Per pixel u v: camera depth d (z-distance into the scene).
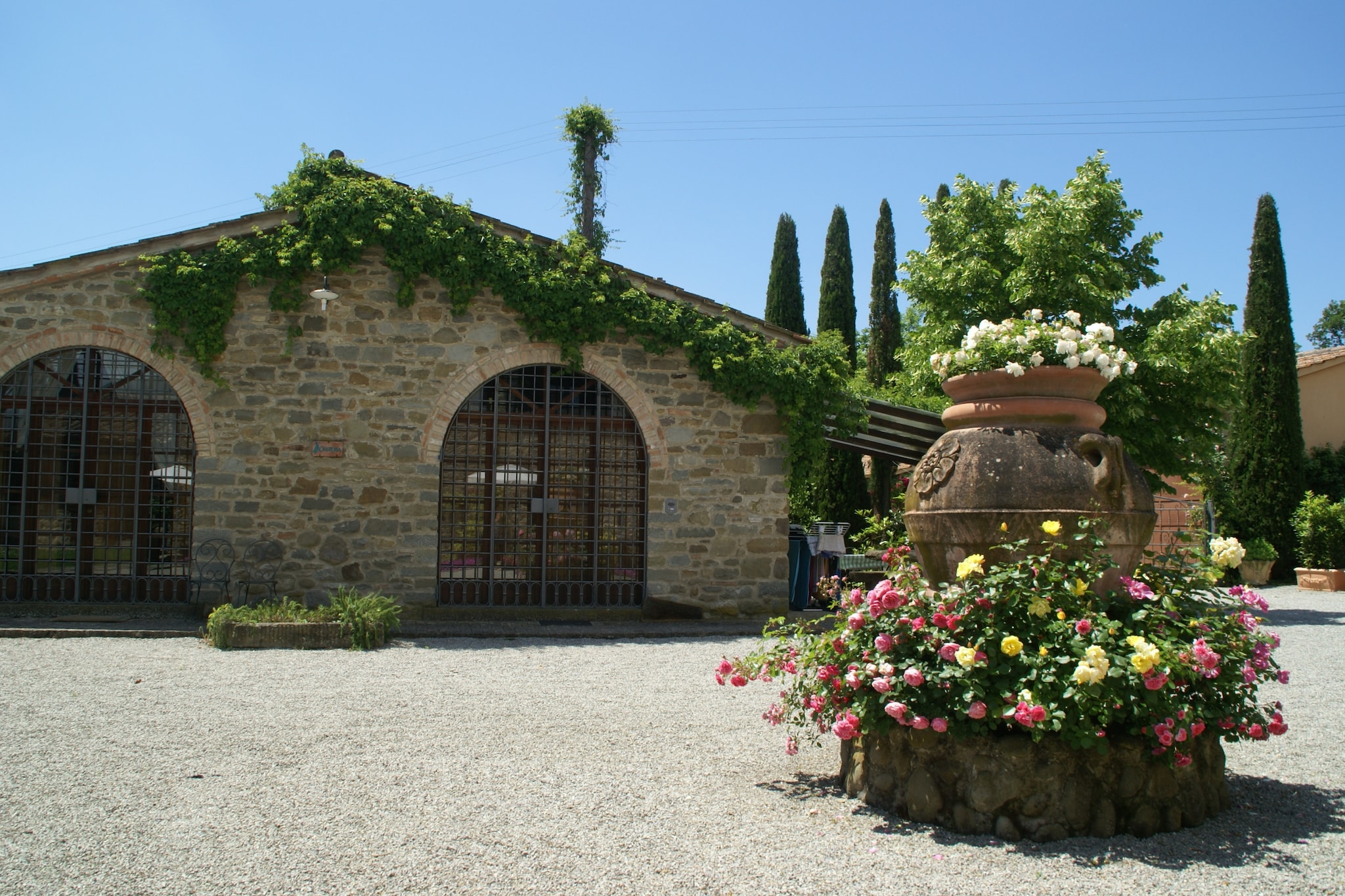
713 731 5.88
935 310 14.92
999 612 4.16
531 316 11.17
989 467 4.62
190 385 10.65
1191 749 4.13
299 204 10.89
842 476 21.80
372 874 3.51
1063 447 4.62
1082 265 13.23
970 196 14.49
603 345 11.53
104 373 10.70
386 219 10.83
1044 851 3.77
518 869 3.57
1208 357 12.63
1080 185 13.69
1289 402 19.47
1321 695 7.34
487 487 11.45
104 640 9.19
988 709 3.95
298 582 10.73
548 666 8.25
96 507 10.79
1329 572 17.50
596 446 11.57
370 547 10.91
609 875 3.52
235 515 10.66
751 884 3.44
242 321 10.80
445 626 10.41
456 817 4.15
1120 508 4.48
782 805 4.38
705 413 11.66
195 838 3.88
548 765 5.00
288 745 5.34
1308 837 3.99
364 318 11.04
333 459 10.89
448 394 11.16
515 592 11.44
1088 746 3.81
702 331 11.52
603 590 11.61
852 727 4.14
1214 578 4.62
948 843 3.85
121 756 5.08
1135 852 3.76
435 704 6.48
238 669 7.77
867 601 4.34
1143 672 3.74
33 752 5.15
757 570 11.64
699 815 4.21
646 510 11.54
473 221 11.30
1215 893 3.38
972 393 5.06
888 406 12.09
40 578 10.57
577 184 15.40
